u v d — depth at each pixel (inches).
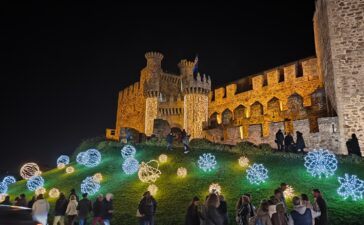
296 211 363.9
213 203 391.2
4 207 326.0
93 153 1131.3
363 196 661.9
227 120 1999.3
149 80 2191.2
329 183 730.8
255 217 394.6
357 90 1043.9
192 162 962.1
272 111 1688.0
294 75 1777.8
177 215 647.8
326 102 1286.9
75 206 586.2
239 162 900.0
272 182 764.6
